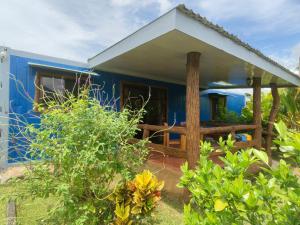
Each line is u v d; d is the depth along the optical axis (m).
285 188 1.05
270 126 7.17
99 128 2.38
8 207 3.18
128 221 2.30
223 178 1.31
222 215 1.19
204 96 10.00
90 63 5.91
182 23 3.12
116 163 2.45
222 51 3.96
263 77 6.42
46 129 2.50
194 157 3.79
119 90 6.56
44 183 2.34
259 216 1.15
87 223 2.29
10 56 4.82
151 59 4.91
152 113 7.60
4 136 4.35
